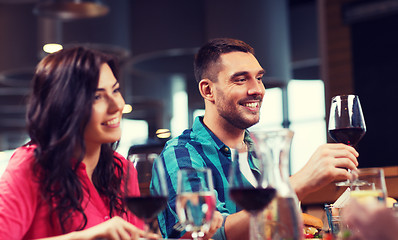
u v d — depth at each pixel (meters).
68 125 1.69
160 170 1.41
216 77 2.43
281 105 13.64
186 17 8.58
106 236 1.41
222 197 2.31
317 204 2.71
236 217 1.81
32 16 9.62
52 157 1.69
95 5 7.15
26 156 1.73
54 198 1.71
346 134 1.86
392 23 7.45
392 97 7.46
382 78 7.53
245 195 1.21
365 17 7.60
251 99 2.39
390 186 2.57
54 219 1.71
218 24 8.19
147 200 1.37
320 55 8.02
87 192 1.79
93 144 1.78
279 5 8.57
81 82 1.70
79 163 1.74
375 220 1.04
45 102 1.71
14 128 18.36
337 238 1.43
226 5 8.19
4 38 9.67
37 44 9.58
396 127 7.38
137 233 1.42
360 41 7.68
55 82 1.70
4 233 1.60
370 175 1.33
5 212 1.62
